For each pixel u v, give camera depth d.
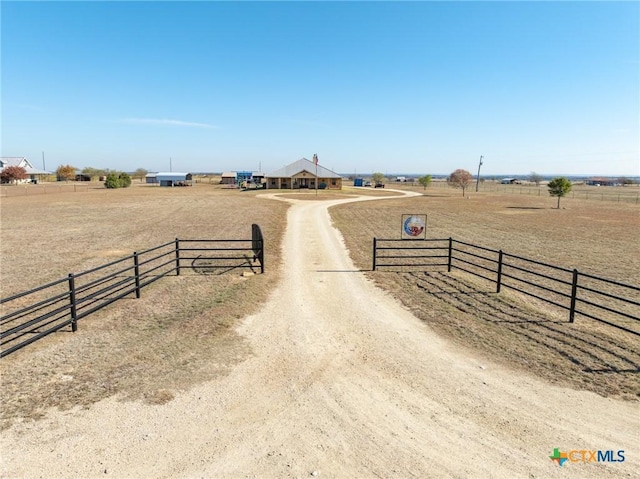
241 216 30.05
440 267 14.12
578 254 16.91
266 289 11.12
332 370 6.49
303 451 4.52
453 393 5.80
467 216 33.03
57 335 7.76
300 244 18.41
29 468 4.17
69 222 26.31
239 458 4.39
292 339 7.72
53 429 4.81
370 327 8.38
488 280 12.27
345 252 16.67
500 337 7.82
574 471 4.22
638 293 11.24
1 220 27.20
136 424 4.94
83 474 4.11
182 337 7.70
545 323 8.58
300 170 73.69
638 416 5.23
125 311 9.20
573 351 7.17
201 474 4.14
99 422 4.96
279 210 34.88
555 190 42.84
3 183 99.31
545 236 22.14
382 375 6.33
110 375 6.14
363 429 4.94
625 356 6.97
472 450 4.56
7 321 8.69
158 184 101.12
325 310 9.44
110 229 23.11
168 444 4.59
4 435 4.68
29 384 5.84
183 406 5.36
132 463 4.28
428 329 8.25
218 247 17.77
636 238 21.58
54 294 10.77
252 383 6.02
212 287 11.29
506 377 6.25
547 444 4.67
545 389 5.89
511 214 35.16
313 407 5.42
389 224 26.31
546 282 12.36
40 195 54.81
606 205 47.69
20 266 13.89
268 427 4.96
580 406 5.45
